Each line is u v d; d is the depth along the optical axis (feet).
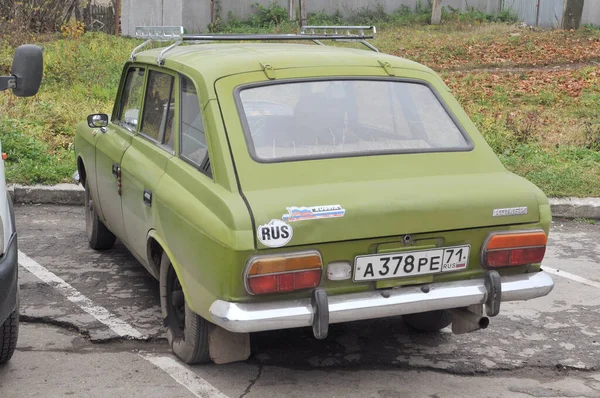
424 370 15.72
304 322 13.01
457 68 59.82
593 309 19.49
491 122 38.88
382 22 90.22
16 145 32.01
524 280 14.39
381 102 15.44
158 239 15.65
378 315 13.44
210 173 13.97
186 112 15.53
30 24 67.41
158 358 15.89
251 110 14.47
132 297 19.29
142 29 18.74
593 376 15.75
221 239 12.81
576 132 37.78
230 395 14.35
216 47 17.42
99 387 14.58
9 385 14.62
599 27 87.45
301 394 14.47
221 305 12.97
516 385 15.17
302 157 14.03
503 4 95.20
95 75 47.91
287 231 12.79
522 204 14.20
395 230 13.43
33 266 21.53
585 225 27.58
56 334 17.15
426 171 14.43
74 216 27.04
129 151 17.98
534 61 61.93
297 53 15.98
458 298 13.84
